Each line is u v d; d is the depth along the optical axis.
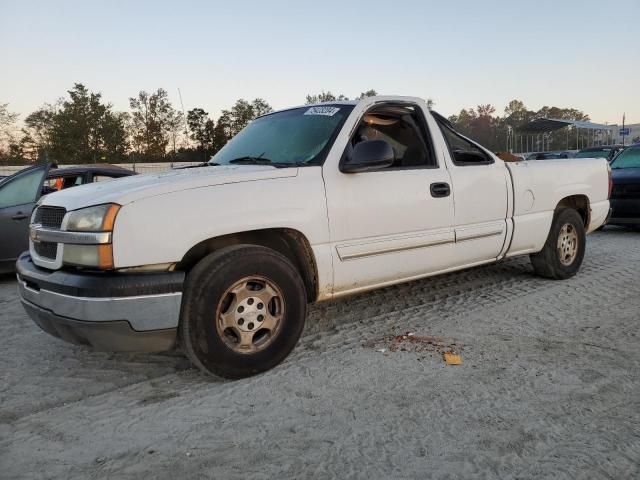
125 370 3.62
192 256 3.42
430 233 4.31
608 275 5.98
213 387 3.28
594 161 6.14
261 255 3.35
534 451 2.49
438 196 4.34
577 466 2.37
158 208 3.08
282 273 3.45
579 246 5.83
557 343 3.86
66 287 3.02
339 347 3.91
